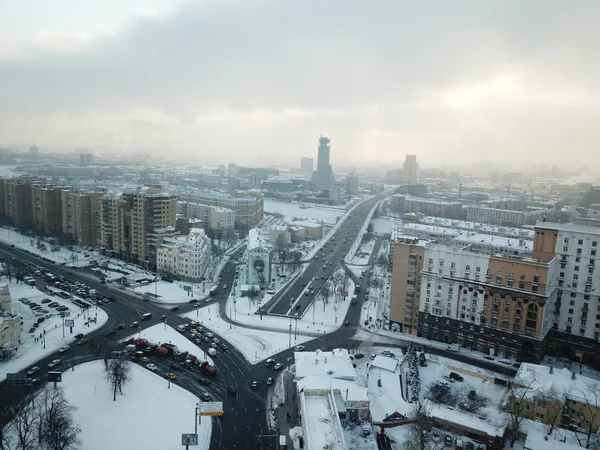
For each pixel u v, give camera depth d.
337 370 178.38
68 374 188.88
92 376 187.88
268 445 147.75
